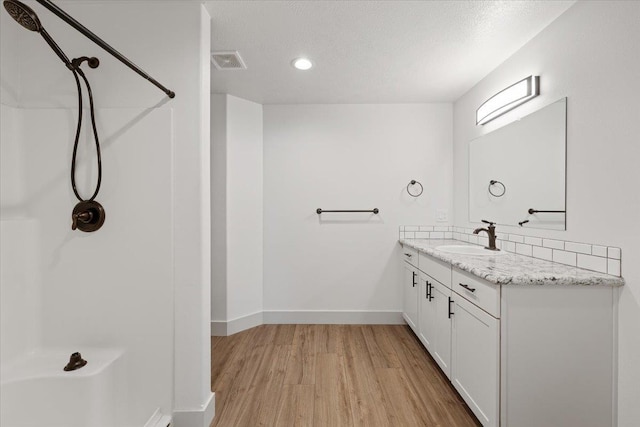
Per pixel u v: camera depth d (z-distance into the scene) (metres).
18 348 1.51
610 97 1.40
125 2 1.58
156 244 1.57
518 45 2.01
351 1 1.59
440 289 2.07
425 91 2.78
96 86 1.58
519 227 2.06
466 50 2.07
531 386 1.37
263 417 1.68
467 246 2.44
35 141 1.58
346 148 3.08
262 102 3.04
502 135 2.24
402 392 1.91
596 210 1.47
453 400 1.84
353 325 3.05
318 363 2.27
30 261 1.56
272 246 3.10
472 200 2.67
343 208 3.09
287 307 3.10
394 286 3.09
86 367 1.44
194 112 1.58
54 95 1.58
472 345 1.62
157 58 1.58
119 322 1.58
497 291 1.38
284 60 2.21
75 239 1.58
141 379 1.58
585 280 1.35
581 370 1.36
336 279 3.09
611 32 1.39
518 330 1.37
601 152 1.45
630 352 1.31
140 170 1.57
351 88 2.70
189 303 1.57
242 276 2.92
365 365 2.24
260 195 3.07
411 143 3.08
